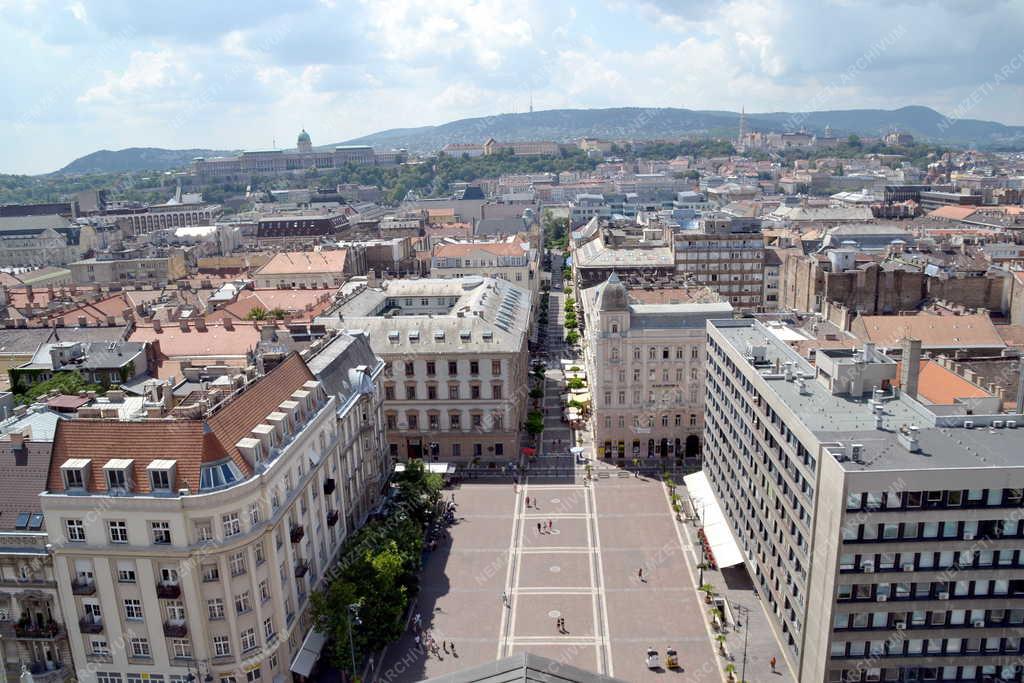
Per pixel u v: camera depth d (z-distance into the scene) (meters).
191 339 177.50
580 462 171.50
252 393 98.81
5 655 91.19
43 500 85.00
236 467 87.38
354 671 96.94
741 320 146.12
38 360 160.75
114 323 196.38
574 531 140.88
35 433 104.75
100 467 86.50
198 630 86.88
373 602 102.56
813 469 89.12
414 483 140.75
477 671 66.69
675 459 172.00
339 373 128.12
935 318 185.88
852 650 85.75
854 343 158.38
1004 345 176.50
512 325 183.38
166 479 84.56
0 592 89.88
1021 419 94.19
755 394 112.81
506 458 170.12
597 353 168.50
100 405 114.69
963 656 85.69
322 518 108.94
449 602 119.81
